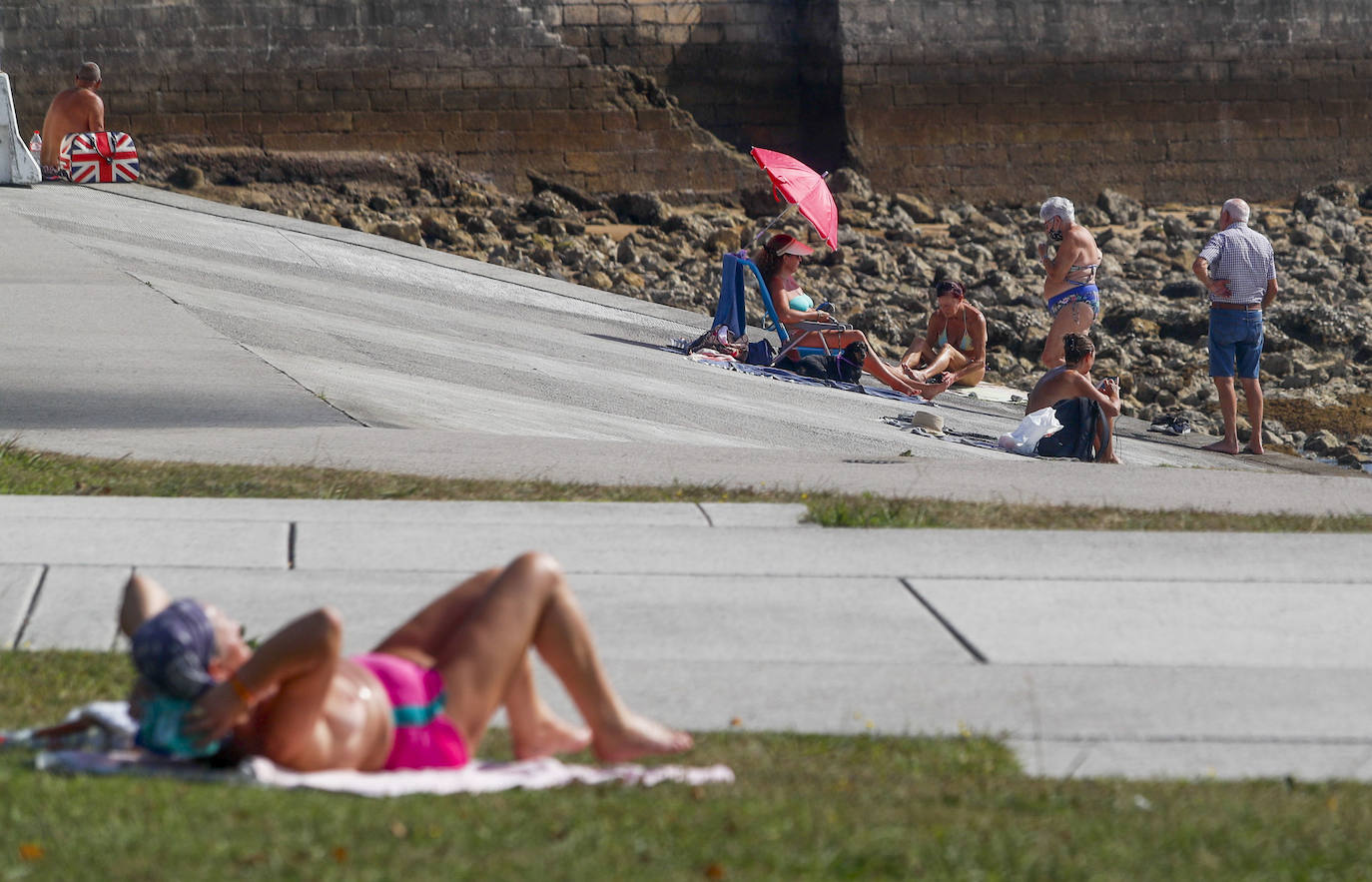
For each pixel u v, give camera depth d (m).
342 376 47.16
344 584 24.22
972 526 29.95
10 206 77.69
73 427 37.53
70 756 14.40
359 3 119.38
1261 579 26.25
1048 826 14.60
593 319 71.00
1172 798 16.00
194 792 13.73
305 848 12.61
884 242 111.94
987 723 18.95
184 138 116.69
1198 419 70.50
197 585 23.89
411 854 12.67
